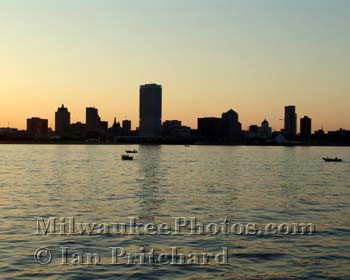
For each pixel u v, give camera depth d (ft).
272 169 556.10
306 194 288.51
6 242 143.54
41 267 118.93
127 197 264.52
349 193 296.71
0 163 647.15
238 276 114.01
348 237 155.33
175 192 293.64
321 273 116.67
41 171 490.90
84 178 402.31
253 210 215.31
